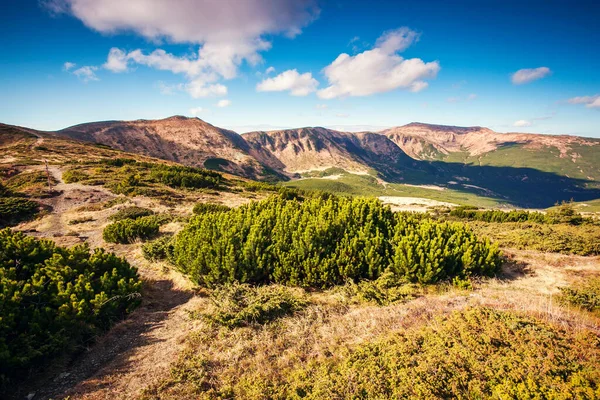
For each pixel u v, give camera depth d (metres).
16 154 58.00
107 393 5.48
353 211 13.47
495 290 9.56
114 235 18.31
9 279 7.53
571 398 4.31
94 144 95.00
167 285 11.86
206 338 7.18
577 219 28.16
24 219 25.31
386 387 4.92
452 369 5.12
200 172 59.50
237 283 9.87
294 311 8.28
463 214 38.53
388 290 9.30
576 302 8.51
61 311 6.85
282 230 12.08
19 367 5.81
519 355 5.37
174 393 5.43
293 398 4.98
